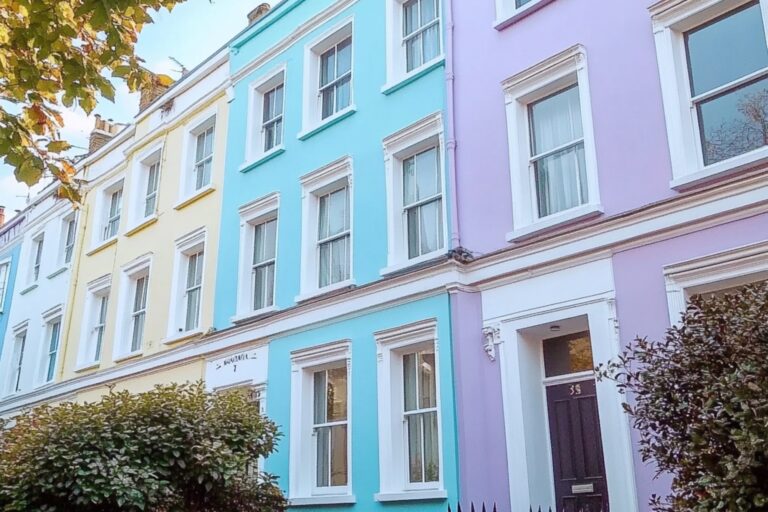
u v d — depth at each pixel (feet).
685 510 16.92
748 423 15.64
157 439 30.71
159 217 58.90
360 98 43.60
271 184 48.60
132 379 56.03
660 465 18.83
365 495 35.73
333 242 43.65
